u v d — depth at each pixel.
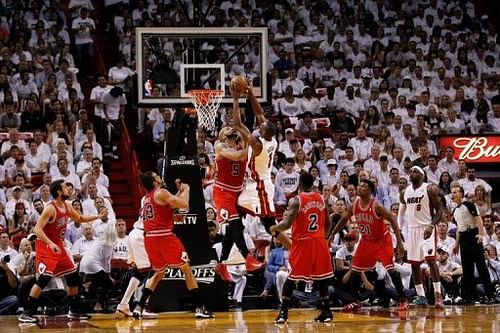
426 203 17.69
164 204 15.62
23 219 19.98
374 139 25.31
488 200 23.27
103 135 24.53
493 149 25.56
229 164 14.43
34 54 26.83
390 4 32.34
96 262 18.33
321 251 14.63
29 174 21.58
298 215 14.55
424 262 19.48
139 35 17.25
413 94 27.86
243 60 27.45
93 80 27.50
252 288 19.62
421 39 30.80
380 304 18.89
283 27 29.53
